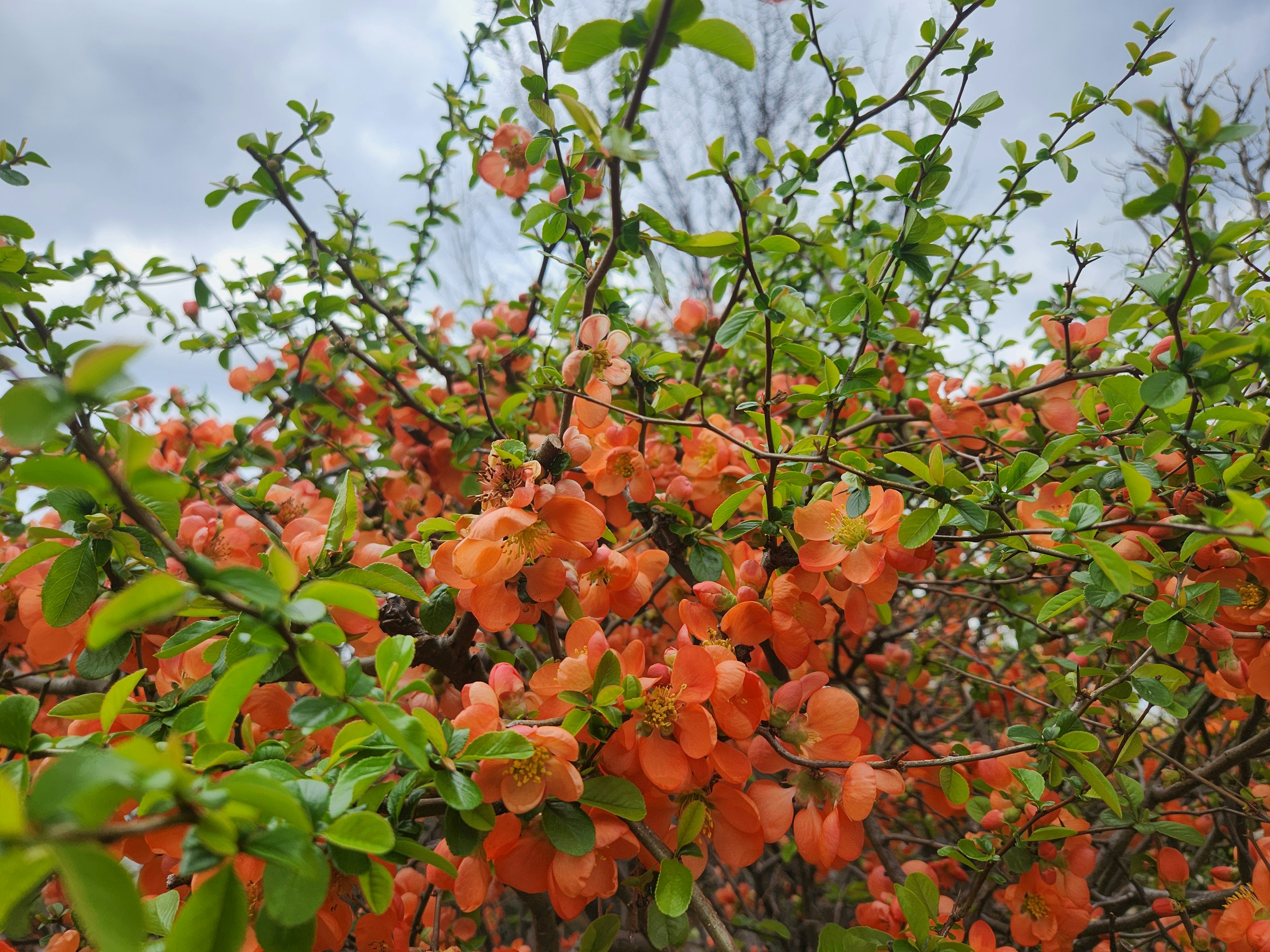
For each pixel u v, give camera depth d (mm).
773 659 391
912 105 396
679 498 362
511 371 541
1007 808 346
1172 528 230
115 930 121
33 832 121
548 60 387
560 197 425
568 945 571
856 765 270
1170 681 320
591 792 243
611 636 430
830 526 304
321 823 175
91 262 451
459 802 202
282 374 512
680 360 509
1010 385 448
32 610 305
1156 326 403
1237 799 338
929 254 334
